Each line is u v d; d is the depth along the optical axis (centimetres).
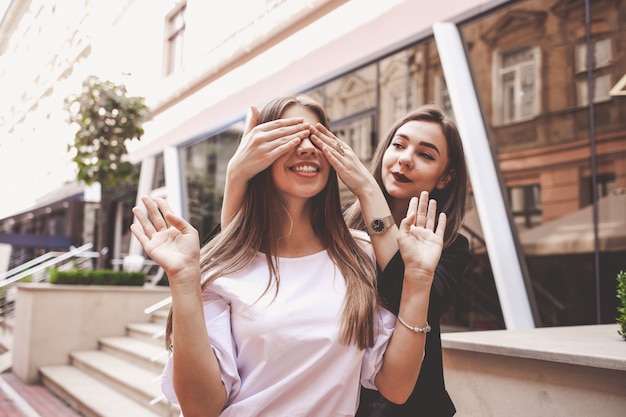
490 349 226
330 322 118
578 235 710
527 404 216
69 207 1431
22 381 707
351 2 429
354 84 791
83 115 779
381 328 125
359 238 145
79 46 1230
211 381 109
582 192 726
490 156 513
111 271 796
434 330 151
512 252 488
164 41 759
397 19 428
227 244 131
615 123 612
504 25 809
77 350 729
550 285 730
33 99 1562
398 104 760
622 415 183
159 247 112
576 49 724
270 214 131
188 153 1081
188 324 108
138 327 733
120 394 549
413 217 128
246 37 529
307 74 510
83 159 788
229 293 120
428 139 185
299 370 115
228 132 1010
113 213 1382
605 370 189
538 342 234
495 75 827
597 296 611
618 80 606
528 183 788
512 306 467
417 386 147
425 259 123
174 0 720
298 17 466
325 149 126
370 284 127
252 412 113
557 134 753
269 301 118
